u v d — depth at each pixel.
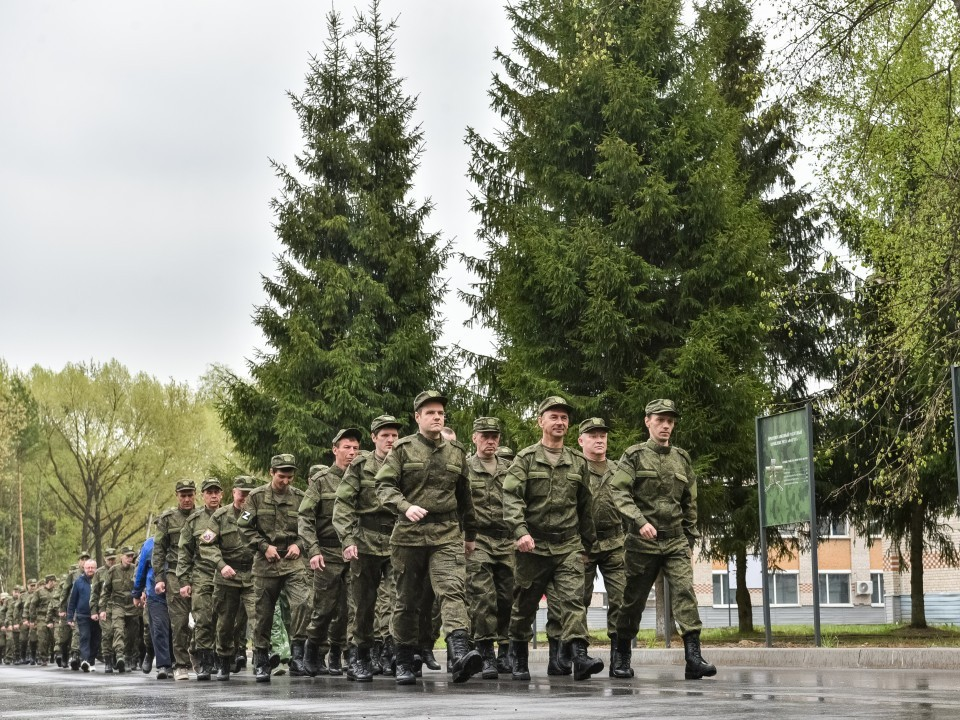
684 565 11.63
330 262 35.94
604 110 27.02
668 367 26.00
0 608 41.16
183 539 16.69
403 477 11.30
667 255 27.06
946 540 31.23
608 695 9.01
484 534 13.54
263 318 36.03
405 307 37.12
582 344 26.34
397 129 38.19
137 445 64.38
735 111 27.72
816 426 28.45
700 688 9.75
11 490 76.88
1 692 12.93
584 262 26.33
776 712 7.05
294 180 37.12
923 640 23.75
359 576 12.84
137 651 22.94
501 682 11.42
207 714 8.30
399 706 8.41
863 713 6.91
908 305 19.86
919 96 22.02
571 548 11.52
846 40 20.11
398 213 37.91
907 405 26.38
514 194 29.95
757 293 26.19
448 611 11.13
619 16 27.61
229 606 15.91
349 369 34.56
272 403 35.62
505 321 27.61
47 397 64.81
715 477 26.12
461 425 29.91
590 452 13.05
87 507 67.56
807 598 58.06
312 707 8.71
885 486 20.88
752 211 26.80
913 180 22.62
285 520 15.11
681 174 26.89
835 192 22.72
